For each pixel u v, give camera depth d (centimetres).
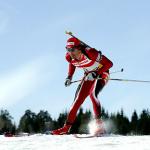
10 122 7300
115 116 8119
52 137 1340
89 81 1473
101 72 1462
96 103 1434
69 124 1479
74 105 1478
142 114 8300
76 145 1124
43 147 1119
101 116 1427
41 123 8425
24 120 8506
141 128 8169
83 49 1448
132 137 1255
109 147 1067
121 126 8044
